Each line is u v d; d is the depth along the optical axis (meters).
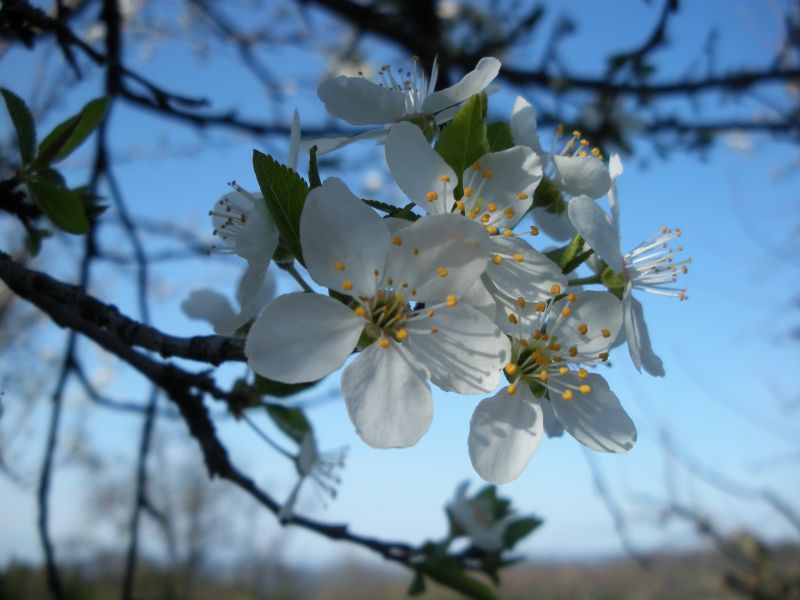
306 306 0.06
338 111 0.08
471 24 0.24
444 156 0.07
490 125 0.07
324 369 0.06
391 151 0.07
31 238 0.09
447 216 0.06
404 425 0.06
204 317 0.11
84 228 0.09
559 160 0.08
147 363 0.10
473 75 0.07
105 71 0.15
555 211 0.08
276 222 0.06
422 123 0.08
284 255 0.07
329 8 0.22
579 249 0.07
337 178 0.06
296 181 0.06
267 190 0.06
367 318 0.07
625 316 0.07
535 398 0.07
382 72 0.08
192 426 0.10
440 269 0.07
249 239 0.07
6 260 0.09
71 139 0.09
